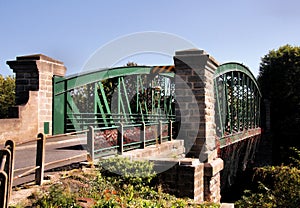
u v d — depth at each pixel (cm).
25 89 1340
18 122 1230
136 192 834
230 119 2078
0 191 530
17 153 1055
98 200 657
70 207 593
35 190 644
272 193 1455
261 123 4200
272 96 4431
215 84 1655
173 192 947
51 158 952
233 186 2742
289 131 4138
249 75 2878
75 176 766
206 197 1057
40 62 1327
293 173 1391
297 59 4422
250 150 3216
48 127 1380
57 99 1424
